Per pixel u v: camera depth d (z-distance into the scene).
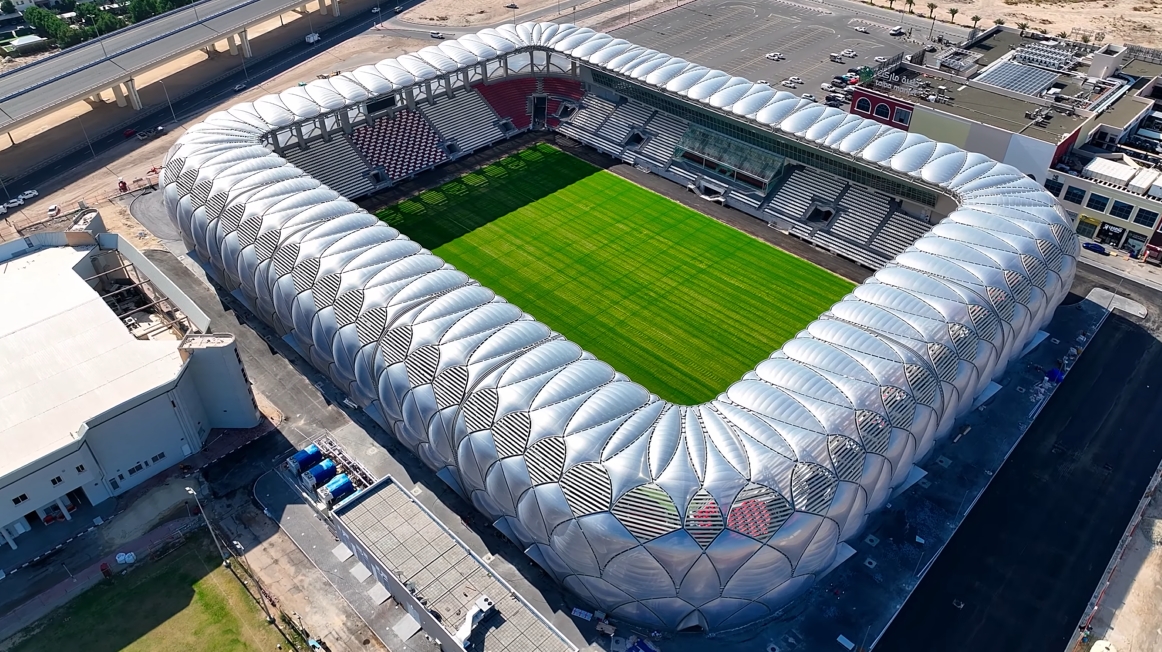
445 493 52.22
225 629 44.47
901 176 68.44
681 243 75.81
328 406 58.72
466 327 50.03
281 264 57.62
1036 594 45.91
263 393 59.81
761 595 42.34
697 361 62.25
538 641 40.09
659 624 43.88
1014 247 56.34
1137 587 46.25
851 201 75.25
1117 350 62.78
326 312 54.19
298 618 44.94
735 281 70.81
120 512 51.22
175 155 70.19
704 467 40.94
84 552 48.75
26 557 48.47
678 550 38.81
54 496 49.06
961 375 49.69
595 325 65.88
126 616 45.22
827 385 46.06
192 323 57.75
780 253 74.31
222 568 47.72
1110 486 52.12
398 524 45.62
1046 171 76.69
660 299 68.69
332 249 56.72
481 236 76.75
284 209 60.97
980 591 46.06
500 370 47.03
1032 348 61.81
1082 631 44.00
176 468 54.19
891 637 43.81
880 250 72.00
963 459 53.88
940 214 70.06
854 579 46.72
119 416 49.84
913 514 50.31
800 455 41.88
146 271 61.28
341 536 48.25
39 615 45.38
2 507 46.84
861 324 50.91
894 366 47.22
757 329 65.44
